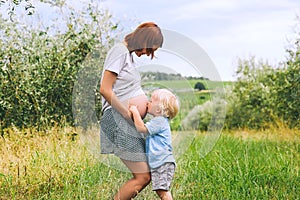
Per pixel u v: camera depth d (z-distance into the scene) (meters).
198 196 4.95
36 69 7.81
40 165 5.59
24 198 4.89
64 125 7.49
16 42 7.91
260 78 12.05
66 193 4.89
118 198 4.22
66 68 7.82
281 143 8.16
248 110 11.60
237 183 5.19
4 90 7.62
